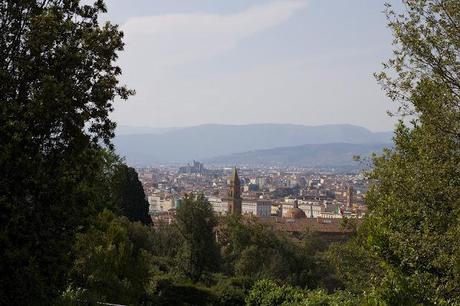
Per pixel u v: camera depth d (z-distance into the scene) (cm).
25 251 1140
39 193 1209
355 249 2127
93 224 1470
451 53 1323
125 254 2319
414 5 1351
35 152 1241
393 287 1398
